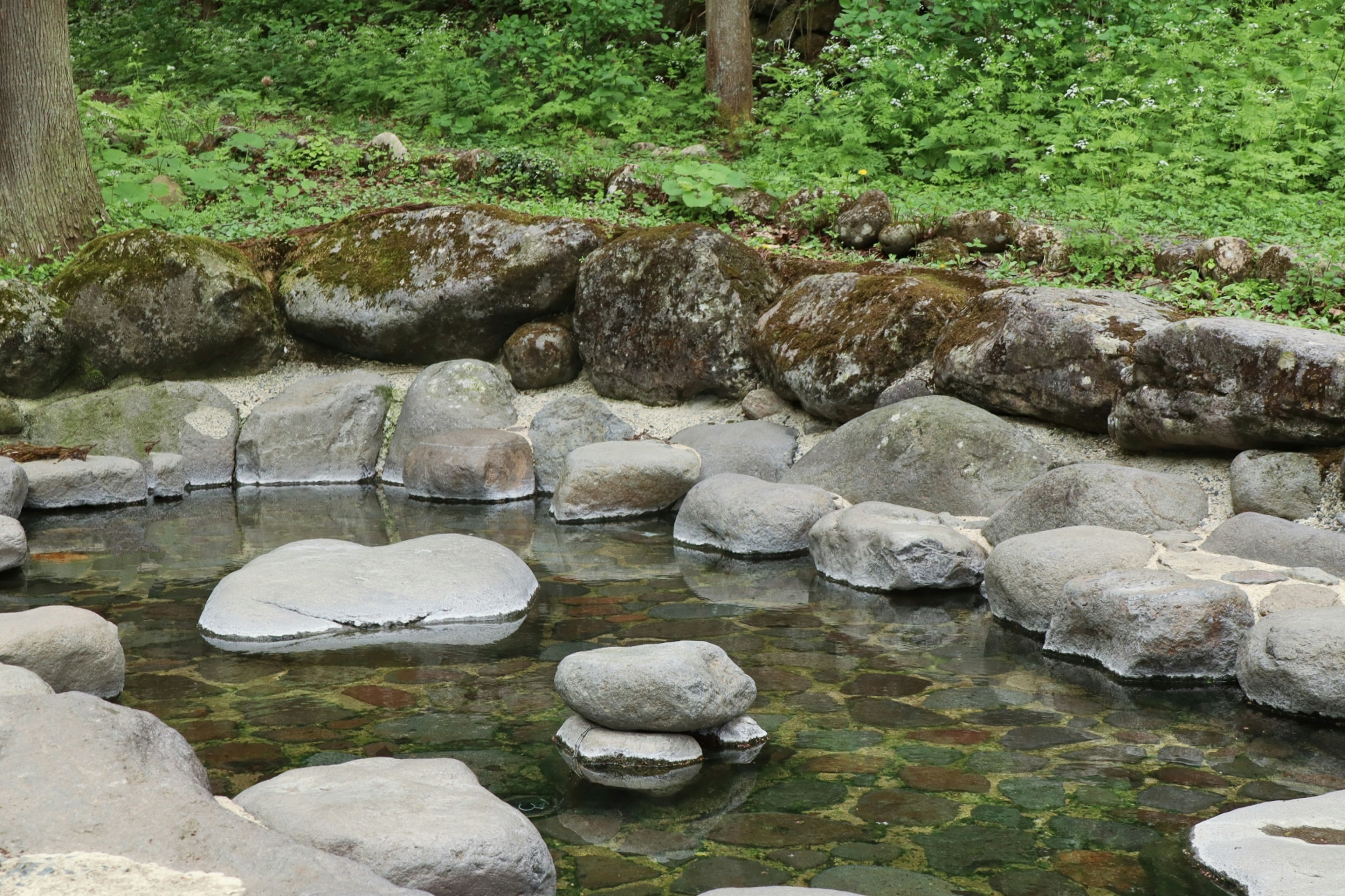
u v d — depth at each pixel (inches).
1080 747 154.2
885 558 230.7
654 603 222.4
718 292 337.1
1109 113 378.3
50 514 303.4
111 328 363.6
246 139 471.2
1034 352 268.1
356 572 219.5
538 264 359.9
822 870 122.3
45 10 394.6
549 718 165.2
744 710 157.1
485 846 112.9
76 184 405.7
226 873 98.1
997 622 211.8
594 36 577.0
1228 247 302.5
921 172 418.0
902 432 269.4
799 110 458.0
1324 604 182.5
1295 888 109.6
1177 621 179.2
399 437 348.8
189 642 199.8
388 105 581.9
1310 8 449.7
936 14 478.6
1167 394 240.4
